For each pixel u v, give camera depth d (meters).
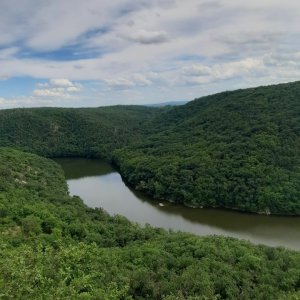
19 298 18.22
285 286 44.38
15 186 83.38
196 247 54.38
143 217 92.25
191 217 92.31
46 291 19.44
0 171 91.88
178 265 48.50
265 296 41.44
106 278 39.28
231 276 45.56
